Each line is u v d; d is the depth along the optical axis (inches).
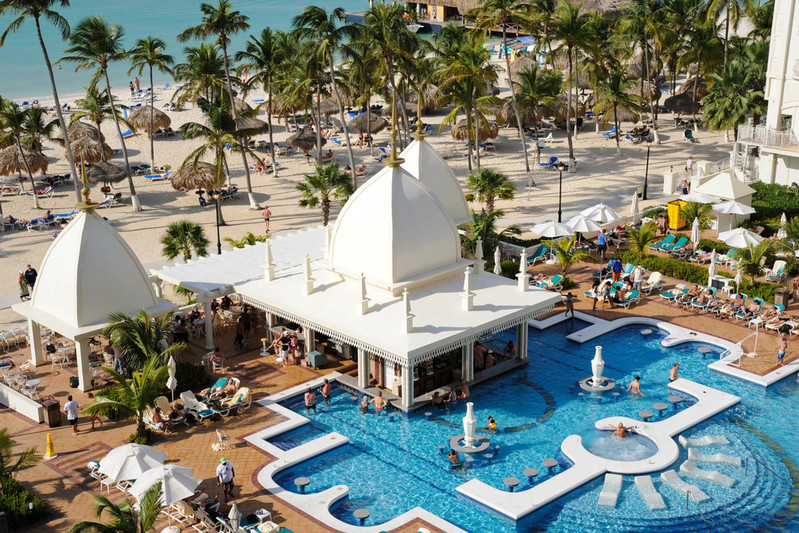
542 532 1117.7
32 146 2817.4
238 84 3159.5
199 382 1518.2
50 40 6195.9
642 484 1205.1
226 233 2363.4
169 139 3462.1
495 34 5753.0
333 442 1333.7
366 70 2615.7
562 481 1213.7
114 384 1536.7
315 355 1583.4
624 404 1448.1
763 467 1253.7
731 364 1563.7
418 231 1523.1
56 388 1536.7
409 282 1517.0
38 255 2257.6
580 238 2199.8
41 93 4495.6
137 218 2544.3
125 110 3907.5
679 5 3267.7
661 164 2864.2
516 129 3420.3
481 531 1125.7
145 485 1087.0
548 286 1910.7
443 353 1467.8
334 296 1550.2
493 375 1537.9
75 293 1501.0
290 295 1576.0
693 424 1366.9
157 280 1770.4
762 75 2733.8
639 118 3088.1
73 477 1254.3
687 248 2094.0
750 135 2448.3
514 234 2204.7
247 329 1712.6
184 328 1680.6
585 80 3572.8
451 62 2701.8
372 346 1409.9
